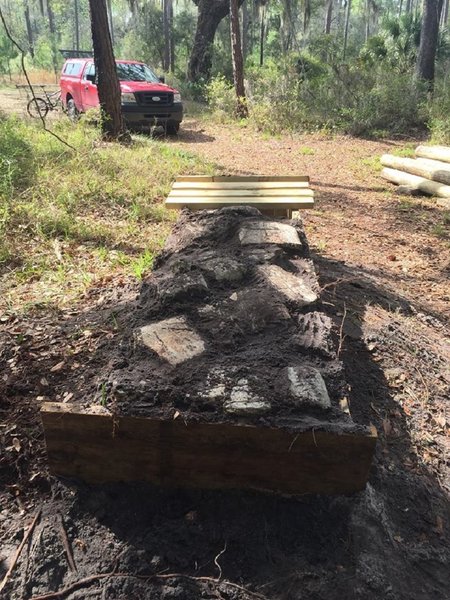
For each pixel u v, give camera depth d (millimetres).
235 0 15359
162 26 29125
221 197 4664
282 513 2326
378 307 4387
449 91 16047
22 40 38281
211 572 2168
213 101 17375
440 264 5770
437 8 16766
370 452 2188
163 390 2307
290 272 3377
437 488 2738
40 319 3805
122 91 12727
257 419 2197
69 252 5141
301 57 17469
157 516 2332
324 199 8047
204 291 3047
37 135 9562
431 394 3414
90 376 3008
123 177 7621
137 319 2906
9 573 2162
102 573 2160
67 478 2441
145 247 5320
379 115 14656
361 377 3359
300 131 14469
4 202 5992
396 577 2225
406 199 8250
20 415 2822
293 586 2131
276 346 2623
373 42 21828
